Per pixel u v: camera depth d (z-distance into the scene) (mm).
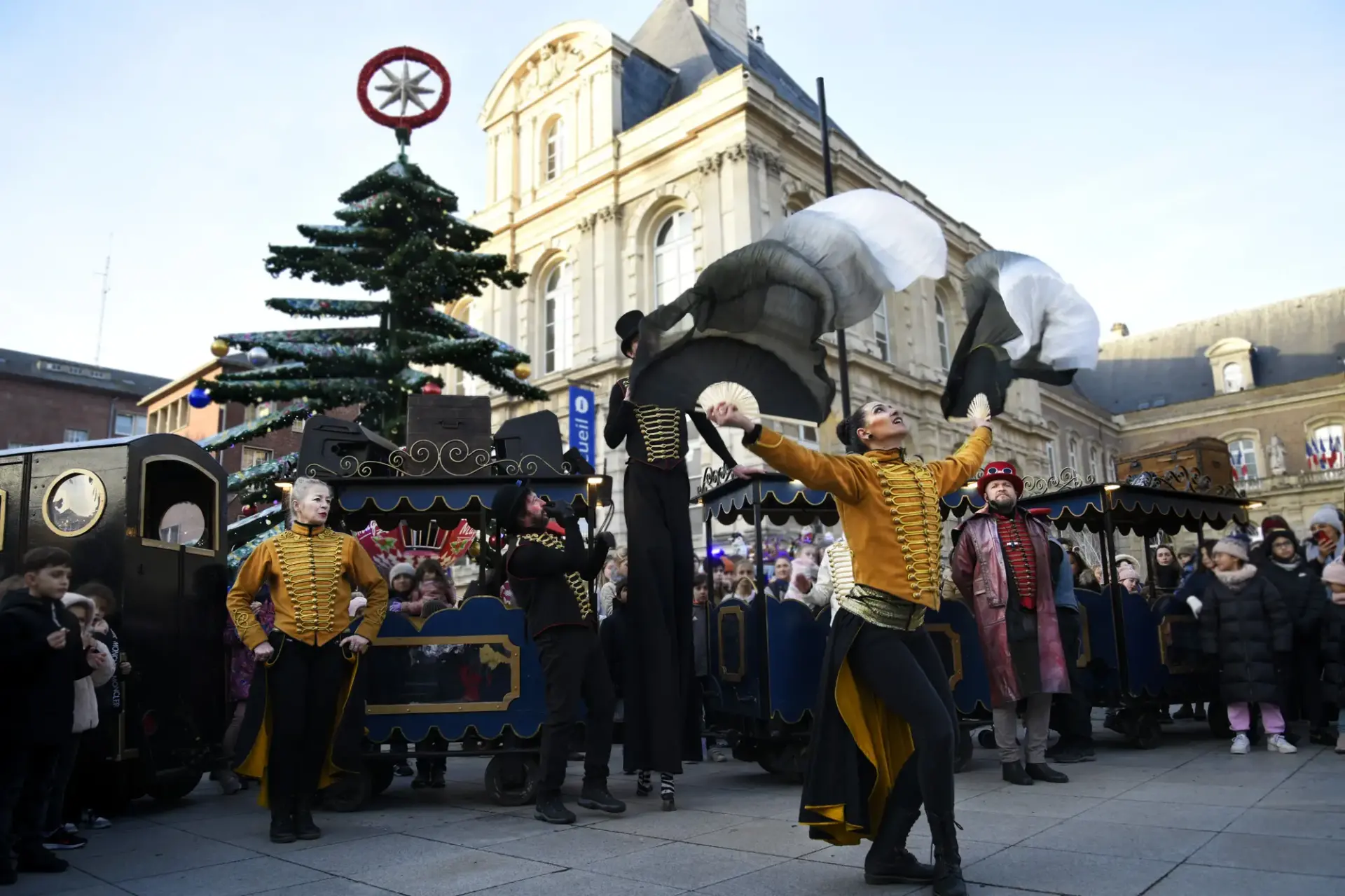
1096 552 10758
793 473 3438
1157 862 3648
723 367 4180
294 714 4805
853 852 4109
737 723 6762
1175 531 9203
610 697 5391
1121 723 7352
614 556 10188
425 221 14273
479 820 5191
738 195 23781
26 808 4305
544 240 28672
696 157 25031
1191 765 6250
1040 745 5898
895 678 3381
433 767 6469
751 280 4035
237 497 12758
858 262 4168
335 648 5020
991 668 5859
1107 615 7375
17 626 4133
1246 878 3373
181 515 6586
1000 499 6109
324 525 5191
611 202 26656
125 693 5688
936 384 28422
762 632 6273
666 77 29953
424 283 13531
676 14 31547
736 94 23953
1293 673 7312
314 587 4945
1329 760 6176
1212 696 7691
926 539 3564
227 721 6832
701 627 7418
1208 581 7477
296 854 4465
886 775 3529
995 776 6148
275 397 13102
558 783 5035
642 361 4109
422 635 5777
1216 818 4418
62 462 6023
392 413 13648
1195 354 56500
